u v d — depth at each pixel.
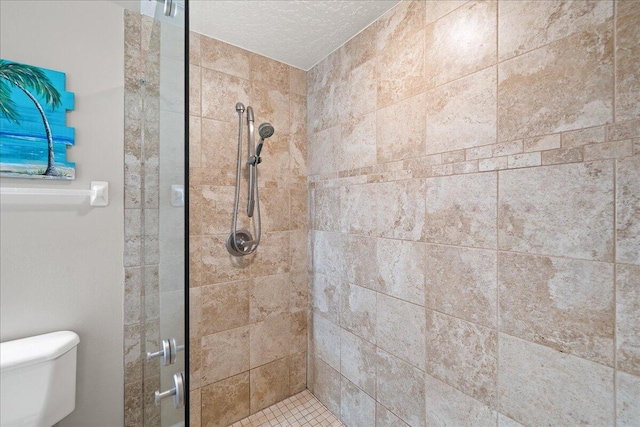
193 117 1.38
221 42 1.46
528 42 0.84
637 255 0.67
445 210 1.06
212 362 1.44
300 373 1.76
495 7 0.92
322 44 1.52
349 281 1.48
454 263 1.03
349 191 1.48
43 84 1.01
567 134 0.77
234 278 1.50
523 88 0.85
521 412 0.86
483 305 0.95
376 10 1.27
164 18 0.83
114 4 1.15
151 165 1.00
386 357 1.29
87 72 1.10
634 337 0.67
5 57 0.95
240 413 1.53
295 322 1.74
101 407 1.15
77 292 1.10
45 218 1.04
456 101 1.02
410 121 1.18
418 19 1.15
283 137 1.68
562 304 0.79
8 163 0.96
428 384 1.12
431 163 1.11
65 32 1.06
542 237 0.82
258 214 1.50
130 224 1.19
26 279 1.01
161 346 0.86
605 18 0.71
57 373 0.96
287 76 1.70
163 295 0.85
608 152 0.71
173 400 0.72
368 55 1.37
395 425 1.24
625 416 0.69
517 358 0.87
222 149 1.46
